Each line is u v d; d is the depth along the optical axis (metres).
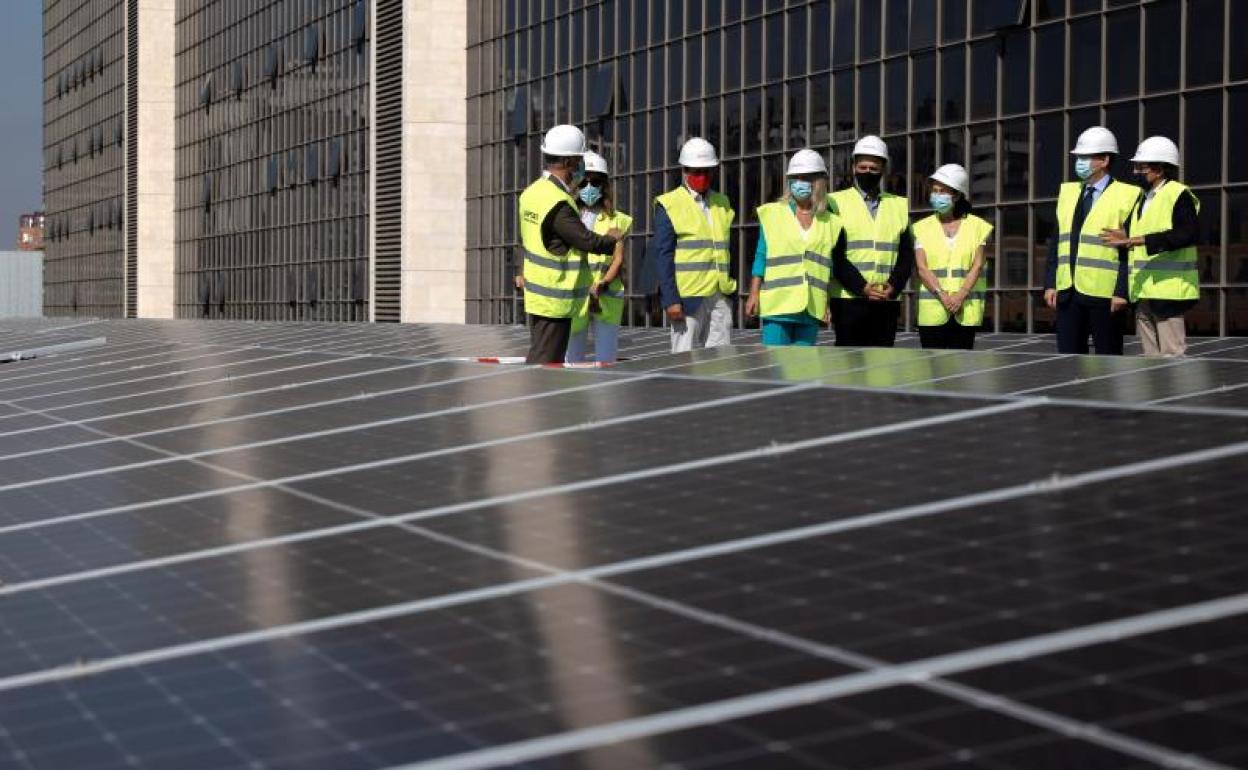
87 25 96.56
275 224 69.31
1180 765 2.43
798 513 4.50
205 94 78.12
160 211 84.25
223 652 3.67
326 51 63.34
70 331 33.69
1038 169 30.22
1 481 6.98
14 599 4.51
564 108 47.34
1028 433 5.38
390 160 56.69
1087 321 15.43
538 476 5.54
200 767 2.88
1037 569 3.61
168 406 9.52
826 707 2.86
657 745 2.76
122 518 5.64
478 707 3.08
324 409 8.31
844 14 35.25
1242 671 2.82
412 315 54.91
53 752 3.04
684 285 16.36
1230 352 16.84
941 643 3.17
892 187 33.97
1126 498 4.20
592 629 3.55
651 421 6.57
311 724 3.08
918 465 4.98
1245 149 26.20
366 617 3.86
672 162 41.78
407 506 5.26
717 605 3.63
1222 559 3.53
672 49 41.66
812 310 14.92
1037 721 2.68
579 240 13.36
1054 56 29.80
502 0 51.00
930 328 16.39
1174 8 27.36
